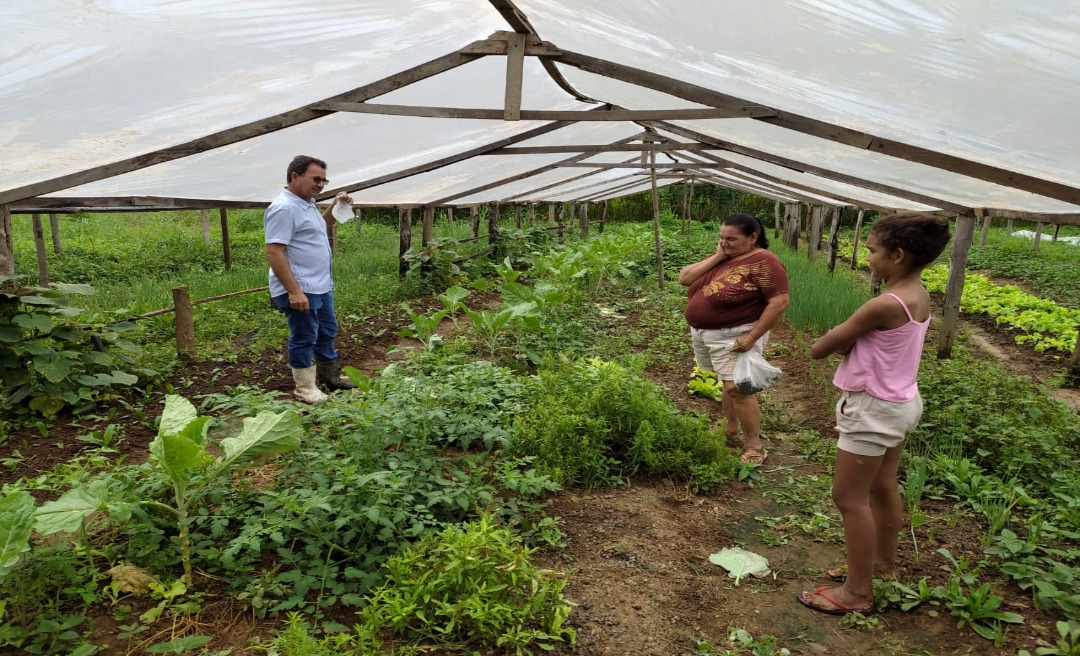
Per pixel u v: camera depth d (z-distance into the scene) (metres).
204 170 6.17
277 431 3.22
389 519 3.31
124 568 3.02
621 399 4.99
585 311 9.30
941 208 7.17
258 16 3.53
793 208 18.94
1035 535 3.64
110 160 4.93
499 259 13.61
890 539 3.36
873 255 2.97
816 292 9.67
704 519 4.17
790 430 5.62
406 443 4.06
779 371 4.56
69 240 14.68
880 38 3.13
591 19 3.87
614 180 15.94
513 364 6.46
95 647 2.62
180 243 14.74
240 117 4.87
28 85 3.65
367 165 7.31
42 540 3.19
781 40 3.47
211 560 3.20
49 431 4.75
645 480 4.60
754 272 4.61
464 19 4.10
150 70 3.85
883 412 2.93
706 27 3.56
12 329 4.82
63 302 5.06
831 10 2.99
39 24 3.16
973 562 3.63
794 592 3.45
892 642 3.04
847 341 2.98
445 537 3.06
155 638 2.73
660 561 3.66
